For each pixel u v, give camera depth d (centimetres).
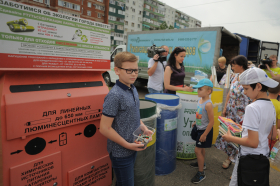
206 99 222
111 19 5194
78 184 165
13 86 125
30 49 128
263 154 142
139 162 179
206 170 261
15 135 123
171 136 240
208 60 520
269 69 514
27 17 125
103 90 178
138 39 692
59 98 144
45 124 138
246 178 139
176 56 295
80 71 166
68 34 147
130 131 133
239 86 262
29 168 132
